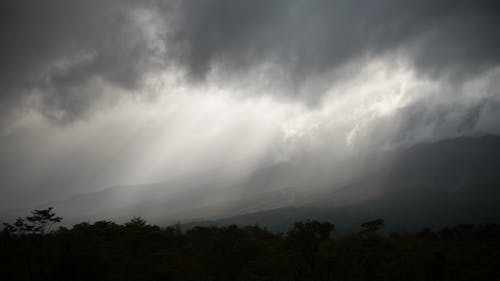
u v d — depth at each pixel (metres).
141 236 58.81
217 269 49.25
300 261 49.66
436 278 45.38
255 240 60.97
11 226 52.69
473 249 57.50
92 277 41.72
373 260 49.75
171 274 46.16
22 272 44.59
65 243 52.31
